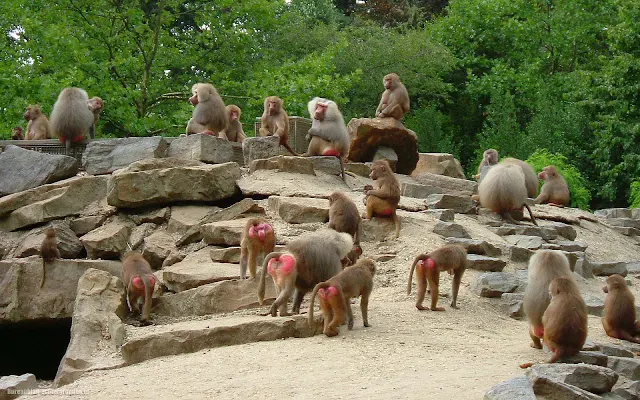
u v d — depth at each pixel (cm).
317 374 853
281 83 2656
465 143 3641
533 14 3625
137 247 1423
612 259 1675
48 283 1309
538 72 3475
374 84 3216
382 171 1406
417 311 1123
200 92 1720
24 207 1491
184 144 1641
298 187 1548
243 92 2914
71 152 1778
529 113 3566
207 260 1303
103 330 1077
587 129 3102
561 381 794
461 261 1142
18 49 2695
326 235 1070
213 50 3003
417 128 3269
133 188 1450
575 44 3569
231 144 1702
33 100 2522
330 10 3872
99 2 2780
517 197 1656
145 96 2761
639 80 2712
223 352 961
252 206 1434
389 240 1376
